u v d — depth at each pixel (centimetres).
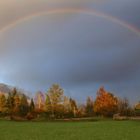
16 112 10994
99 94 10869
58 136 4188
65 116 11231
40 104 11731
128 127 5838
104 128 5681
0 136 4184
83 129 5512
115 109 11006
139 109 12056
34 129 5556
